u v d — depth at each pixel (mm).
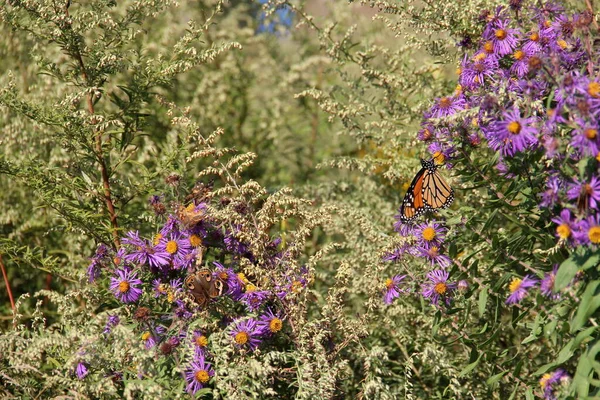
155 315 3762
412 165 4914
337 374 3670
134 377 3451
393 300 4195
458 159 3490
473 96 3467
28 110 4129
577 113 2908
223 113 6418
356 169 5723
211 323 3627
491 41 3615
